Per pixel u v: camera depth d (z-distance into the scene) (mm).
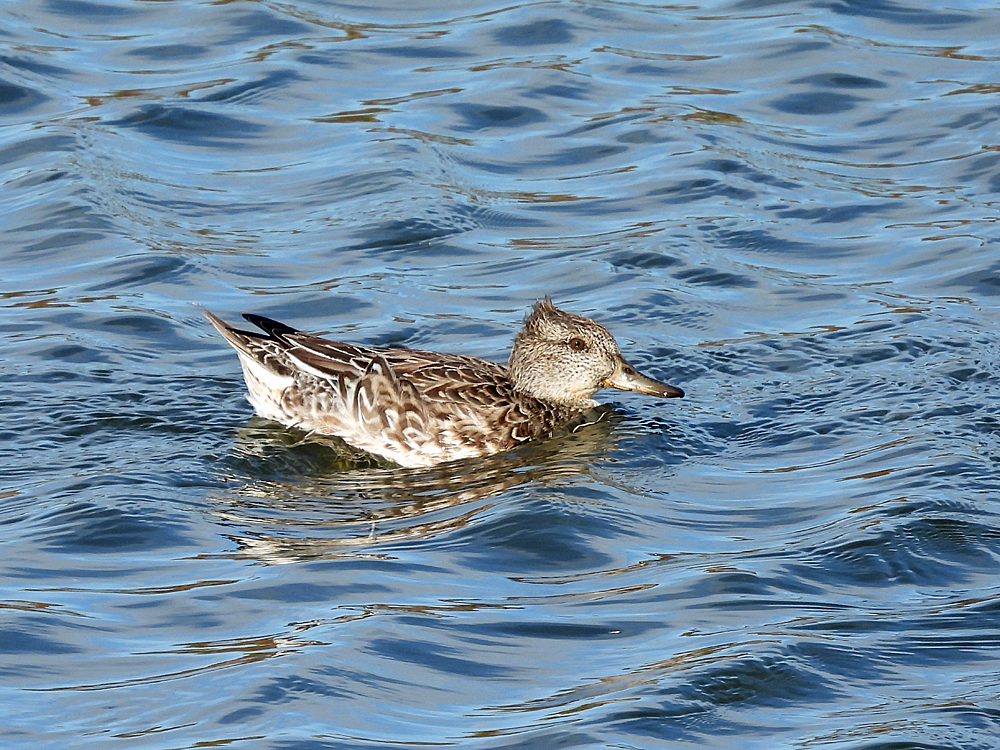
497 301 17266
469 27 25156
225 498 12758
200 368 15688
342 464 13914
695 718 9047
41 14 25219
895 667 9680
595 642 10039
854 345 15961
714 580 10930
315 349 14352
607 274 17750
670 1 26094
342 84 23078
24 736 8836
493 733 8852
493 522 12055
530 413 14531
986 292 17109
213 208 19438
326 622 10258
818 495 12547
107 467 13188
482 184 20188
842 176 20375
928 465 12852
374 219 19000
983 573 11023
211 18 25266
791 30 24750
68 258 18047
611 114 22156
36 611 10461
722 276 17750
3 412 14289
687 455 13766
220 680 9422
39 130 21125
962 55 23875
